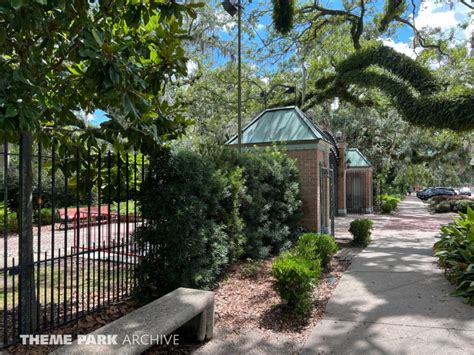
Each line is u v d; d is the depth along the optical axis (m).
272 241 7.99
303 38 16.66
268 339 3.96
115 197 5.32
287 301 4.62
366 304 4.95
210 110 19.47
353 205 22.88
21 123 2.78
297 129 10.07
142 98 3.75
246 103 19.80
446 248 6.95
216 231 5.51
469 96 7.99
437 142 23.30
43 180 12.90
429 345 3.72
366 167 21.98
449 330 4.05
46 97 3.13
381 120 24.27
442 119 8.16
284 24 12.55
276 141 9.75
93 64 3.31
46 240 11.21
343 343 3.82
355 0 15.76
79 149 4.67
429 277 6.15
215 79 19.14
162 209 4.92
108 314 4.47
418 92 9.14
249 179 7.39
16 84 2.89
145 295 5.00
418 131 21.12
